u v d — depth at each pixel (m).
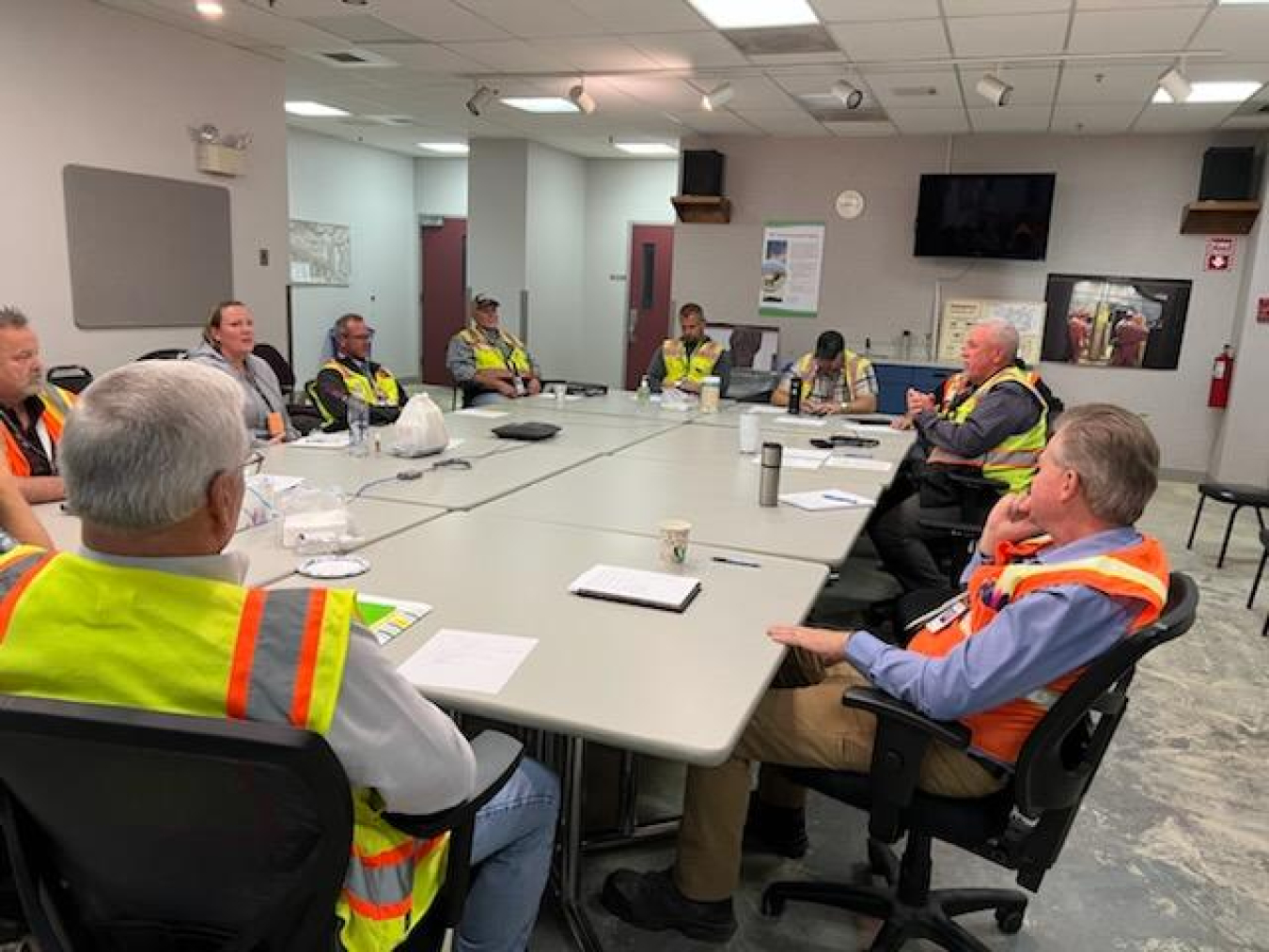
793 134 7.77
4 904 1.15
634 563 2.10
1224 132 6.79
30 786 0.90
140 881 0.96
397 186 10.72
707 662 1.56
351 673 0.95
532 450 3.56
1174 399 7.21
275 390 4.02
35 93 4.67
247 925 0.95
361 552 2.12
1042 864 1.57
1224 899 2.11
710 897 1.85
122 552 0.93
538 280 9.43
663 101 6.75
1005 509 1.94
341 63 6.08
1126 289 7.19
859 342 7.93
